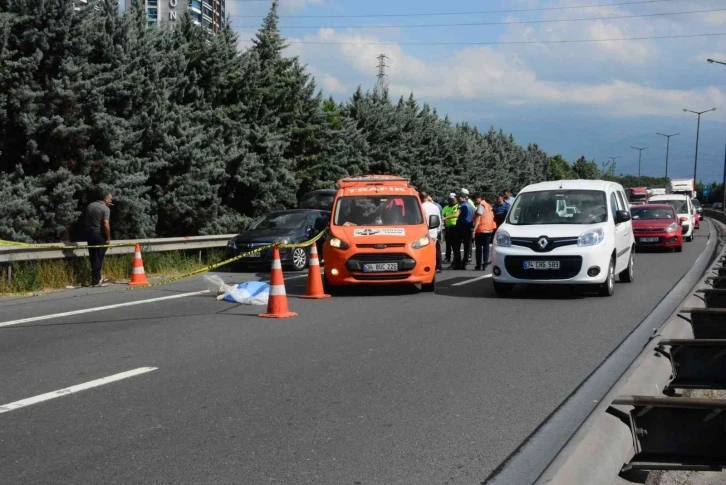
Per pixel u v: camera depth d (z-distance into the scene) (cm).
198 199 2461
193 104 2731
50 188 2048
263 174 2880
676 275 1811
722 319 816
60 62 2083
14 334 1001
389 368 782
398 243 1391
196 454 519
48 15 2052
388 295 1418
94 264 1584
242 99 2998
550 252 1330
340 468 492
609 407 505
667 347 680
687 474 486
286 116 3341
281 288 1146
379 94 5047
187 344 918
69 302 1325
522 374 756
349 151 4128
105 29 2239
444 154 5875
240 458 511
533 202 1453
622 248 1516
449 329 1025
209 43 2856
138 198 2231
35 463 502
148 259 1848
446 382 723
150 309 1230
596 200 1441
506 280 1352
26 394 683
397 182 1603
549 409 630
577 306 1254
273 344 916
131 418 605
